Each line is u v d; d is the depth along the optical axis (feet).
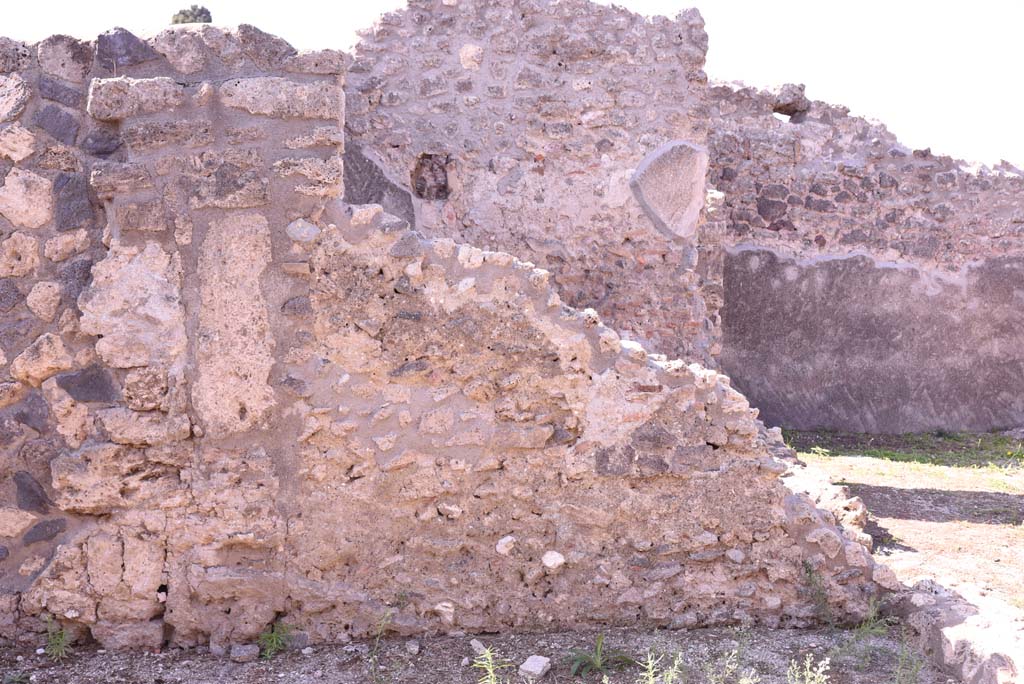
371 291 12.14
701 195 21.26
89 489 11.78
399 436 12.24
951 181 34.71
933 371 34.83
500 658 11.69
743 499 12.80
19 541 12.10
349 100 19.86
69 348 12.05
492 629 12.44
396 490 12.23
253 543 11.95
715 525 12.76
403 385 12.25
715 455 12.77
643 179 20.88
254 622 12.05
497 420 12.42
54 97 12.11
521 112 20.44
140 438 11.80
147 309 11.80
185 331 11.87
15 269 12.07
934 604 12.48
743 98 32.96
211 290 11.88
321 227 12.05
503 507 12.48
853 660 11.77
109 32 12.05
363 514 12.20
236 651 11.79
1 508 12.09
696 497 12.73
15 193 12.10
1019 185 35.65
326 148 12.09
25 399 12.07
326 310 12.08
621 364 12.57
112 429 11.80
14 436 12.06
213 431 11.91
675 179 21.01
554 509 12.53
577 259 20.83
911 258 34.50
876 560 14.76
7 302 12.07
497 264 12.38
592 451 12.55
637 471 12.59
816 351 33.58
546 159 20.57
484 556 12.44
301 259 12.00
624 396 12.58
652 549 12.69
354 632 12.19
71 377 12.00
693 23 20.99
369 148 19.97
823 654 11.96
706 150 21.24
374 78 19.98
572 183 20.70
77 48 12.11
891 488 21.65
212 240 11.87
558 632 12.51
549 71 20.48
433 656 11.78
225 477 11.93
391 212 19.99
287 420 12.05
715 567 12.80
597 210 20.83
